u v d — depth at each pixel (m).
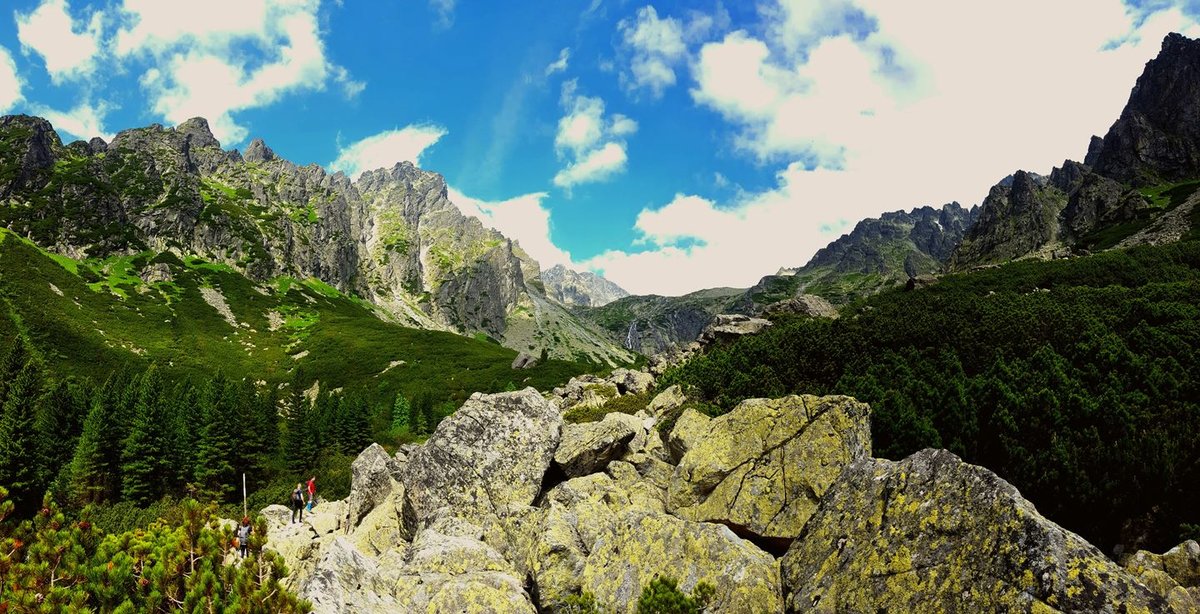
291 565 24.06
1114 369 29.53
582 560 16.41
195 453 64.50
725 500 19.88
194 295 178.38
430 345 166.62
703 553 14.82
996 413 26.09
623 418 28.58
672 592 12.95
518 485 25.45
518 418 27.89
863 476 13.97
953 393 29.25
